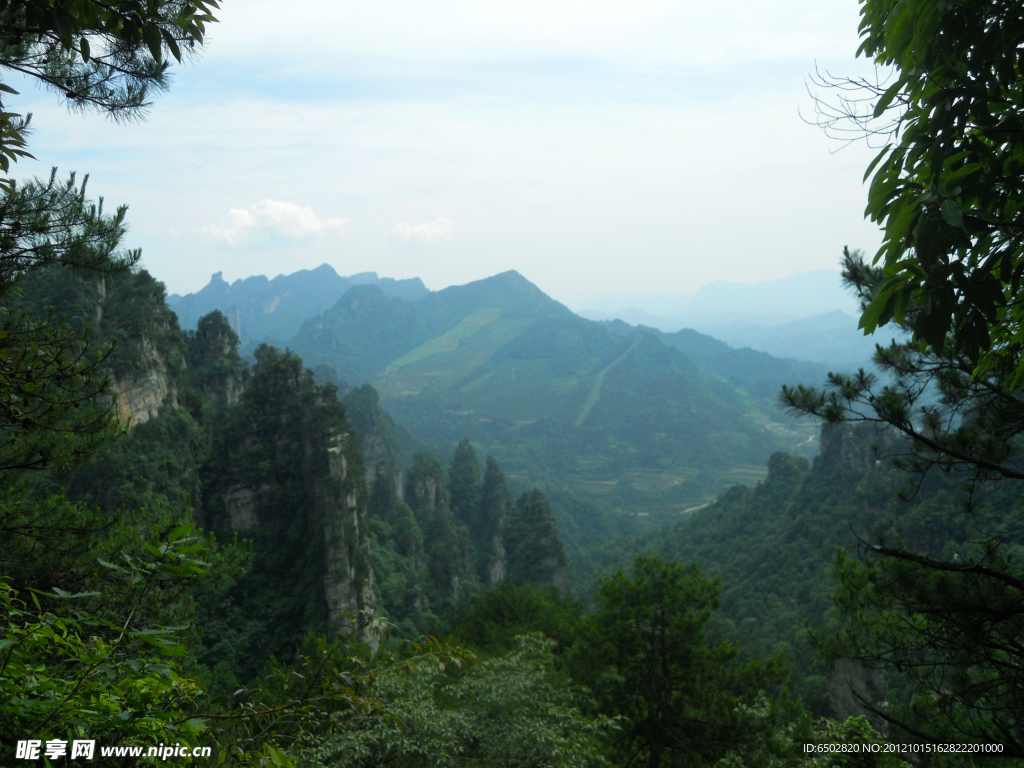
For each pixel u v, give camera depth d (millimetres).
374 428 187000
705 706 15625
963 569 7480
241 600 64500
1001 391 7598
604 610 17453
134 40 5371
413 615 89875
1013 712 7473
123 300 65875
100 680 3422
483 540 143000
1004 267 4453
